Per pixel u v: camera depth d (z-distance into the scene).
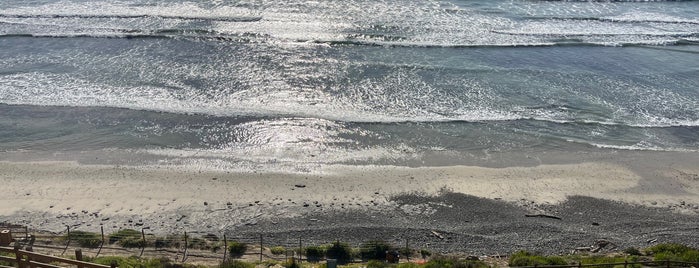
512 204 26.06
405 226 24.20
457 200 26.20
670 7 53.00
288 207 25.30
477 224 24.55
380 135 31.66
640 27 48.12
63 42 43.06
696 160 30.11
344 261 21.59
